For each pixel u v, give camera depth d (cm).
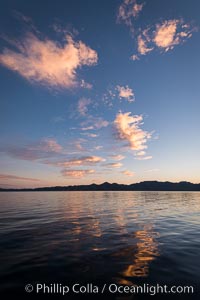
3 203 4016
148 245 1169
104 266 867
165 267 855
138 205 3656
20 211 2695
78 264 888
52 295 647
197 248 1111
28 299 627
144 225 1756
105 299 626
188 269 834
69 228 1625
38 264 886
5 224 1783
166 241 1251
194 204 3859
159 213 2539
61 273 799
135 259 947
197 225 1758
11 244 1180
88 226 1708
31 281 737
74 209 2969
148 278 759
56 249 1092
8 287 695
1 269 834
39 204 3812
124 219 2072
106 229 1596
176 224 1803
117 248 1112
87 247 1130
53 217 2183
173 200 5078
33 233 1450
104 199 5544
